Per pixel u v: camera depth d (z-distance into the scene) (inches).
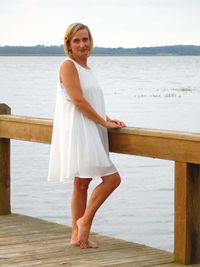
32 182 560.4
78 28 203.3
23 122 236.8
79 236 208.7
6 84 2906.0
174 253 194.7
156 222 416.8
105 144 206.5
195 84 3154.5
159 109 1449.3
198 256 193.0
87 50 205.3
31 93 2091.5
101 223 413.7
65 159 203.6
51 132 224.7
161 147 192.4
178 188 191.0
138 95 2090.3
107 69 6668.3
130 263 193.3
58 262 194.9
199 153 183.0
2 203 255.1
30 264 192.7
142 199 492.1
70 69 202.1
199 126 1054.4
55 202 476.1
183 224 190.7
